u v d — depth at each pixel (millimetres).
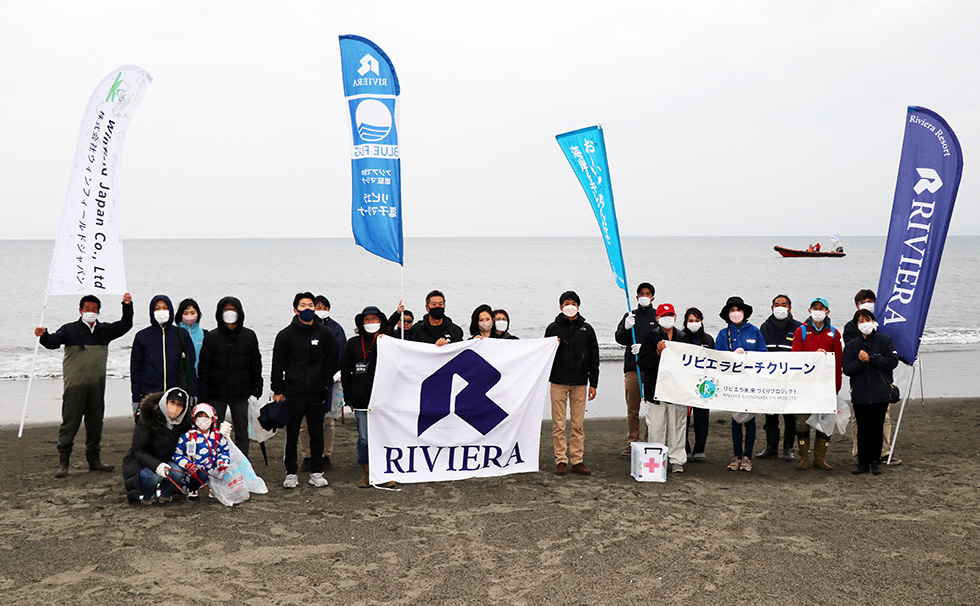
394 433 7590
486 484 7680
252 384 7746
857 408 8016
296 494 7250
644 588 4949
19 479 7719
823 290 42969
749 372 8102
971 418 11586
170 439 6984
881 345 8016
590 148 9023
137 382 7707
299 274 55562
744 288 44125
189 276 52500
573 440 8203
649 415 8305
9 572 5172
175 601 4695
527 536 6008
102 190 8000
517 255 99812
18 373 17016
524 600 4746
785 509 6758
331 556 5531
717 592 4891
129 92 8180
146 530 6090
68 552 5566
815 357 8094
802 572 5234
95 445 8109
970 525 6277
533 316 30234
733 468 8305
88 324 7980
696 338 8531
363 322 7684
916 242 8242
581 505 6902
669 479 7902
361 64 7969
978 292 40719
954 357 19672
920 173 8211
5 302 32688
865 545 5789
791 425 8773
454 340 8227
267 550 5645
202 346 7469
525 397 8000
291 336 7387
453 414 7781
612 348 21797
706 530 6160
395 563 5395
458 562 5418
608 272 59000
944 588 4953
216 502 6930
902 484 7645
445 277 53062
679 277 53812
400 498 7133
